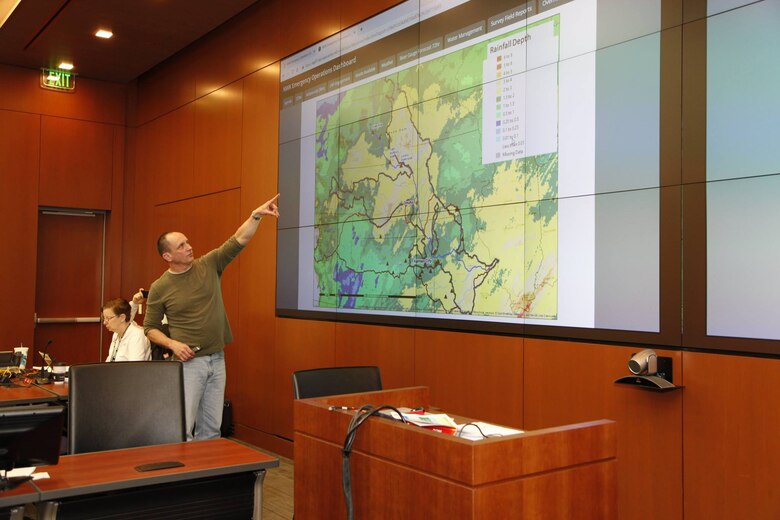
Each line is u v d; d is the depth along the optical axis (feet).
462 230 14.11
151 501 8.07
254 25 21.70
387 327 15.93
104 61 26.68
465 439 6.20
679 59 10.49
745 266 9.63
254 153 21.52
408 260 15.47
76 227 29.25
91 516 7.66
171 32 23.47
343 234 17.57
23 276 27.37
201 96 24.70
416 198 15.33
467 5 14.23
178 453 9.05
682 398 10.24
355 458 7.35
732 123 9.84
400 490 6.72
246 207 21.84
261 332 20.76
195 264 14.57
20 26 23.04
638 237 10.92
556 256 12.16
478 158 13.80
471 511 5.91
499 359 13.12
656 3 10.81
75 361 29.07
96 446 9.84
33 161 27.76
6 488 7.35
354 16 17.48
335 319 17.67
